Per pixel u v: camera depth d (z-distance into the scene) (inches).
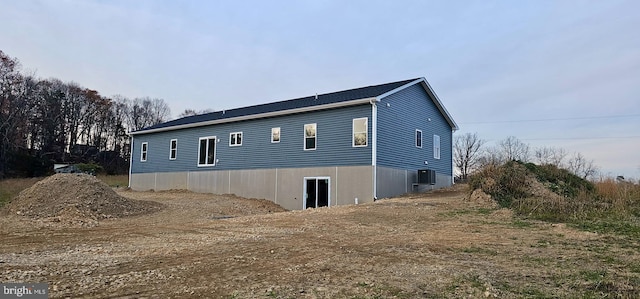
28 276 190.2
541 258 224.5
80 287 170.7
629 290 159.9
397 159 651.5
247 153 753.6
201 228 376.8
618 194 473.7
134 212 503.2
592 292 157.8
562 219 365.4
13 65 1646.2
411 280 179.2
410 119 704.4
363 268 204.4
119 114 2260.1
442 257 231.1
